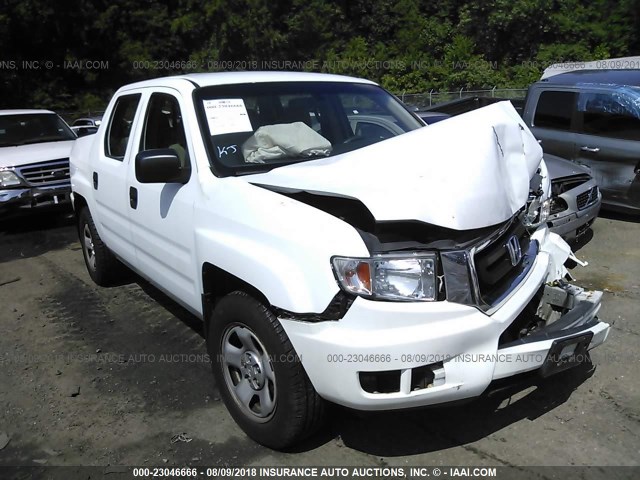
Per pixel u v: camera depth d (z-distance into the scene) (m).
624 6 30.80
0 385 3.90
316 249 2.63
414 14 37.12
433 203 2.62
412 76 32.12
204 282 3.32
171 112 3.86
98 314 4.98
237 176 3.36
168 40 35.50
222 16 33.59
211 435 3.28
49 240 7.54
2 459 3.15
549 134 7.58
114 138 4.77
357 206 2.86
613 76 7.47
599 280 5.33
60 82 33.88
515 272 3.03
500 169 2.88
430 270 2.62
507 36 32.91
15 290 5.70
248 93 3.83
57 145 8.30
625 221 7.18
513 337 3.01
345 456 3.05
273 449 3.12
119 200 4.39
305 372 2.78
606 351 4.02
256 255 2.85
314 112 3.97
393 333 2.56
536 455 3.00
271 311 2.85
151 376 3.93
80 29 33.38
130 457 3.12
